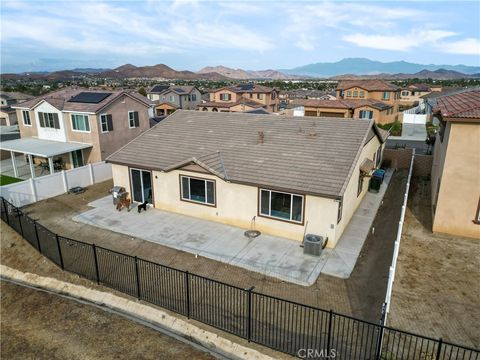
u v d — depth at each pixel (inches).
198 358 362.6
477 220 598.9
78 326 420.2
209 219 697.6
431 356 315.6
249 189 633.0
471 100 688.4
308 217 592.7
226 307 434.3
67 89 1282.0
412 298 446.3
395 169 1099.9
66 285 501.4
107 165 998.4
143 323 419.5
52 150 1002.7
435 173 819.4
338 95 2647.6
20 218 639.8
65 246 597.9
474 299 443.5
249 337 375.6
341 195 548.4
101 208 772.0
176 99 3105.3
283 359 351.6
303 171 617.3
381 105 2065.7
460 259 541.3
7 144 1078.4
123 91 1139.3
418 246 586.6
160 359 362.3
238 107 2561.5
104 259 555.2
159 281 493.4
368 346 361.4
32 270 548.1
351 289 475.8
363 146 672.4
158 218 713.6
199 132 826.2
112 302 458.0
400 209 765.3
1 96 2731.3
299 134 733.3
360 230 658.8
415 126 2070.6
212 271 523.2
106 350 378.0
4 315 457.4
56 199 837.2
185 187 708.0
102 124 1075.9
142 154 780.6
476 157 574.6
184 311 427.2
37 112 1139.9
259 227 644.1
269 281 497.0
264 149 705.0
